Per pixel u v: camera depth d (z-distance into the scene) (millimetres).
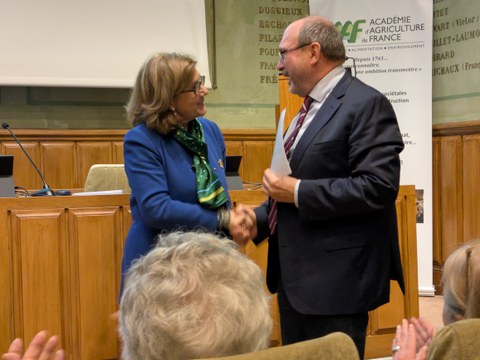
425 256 5438
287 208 2053
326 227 1990
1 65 5402
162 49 5863
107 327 2887
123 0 5770
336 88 2049
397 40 5508
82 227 2844
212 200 2111
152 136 2121
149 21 5844
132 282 917
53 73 5539
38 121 5758
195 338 826
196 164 2160
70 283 2828
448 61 5648
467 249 1210
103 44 5703
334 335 934
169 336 828
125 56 5750
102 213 2877
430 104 5457
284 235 2051
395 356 1226
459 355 952
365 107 1959
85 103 5883
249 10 6305
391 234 2059
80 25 5648
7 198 2711
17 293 2732
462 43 5488
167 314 841
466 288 1185
